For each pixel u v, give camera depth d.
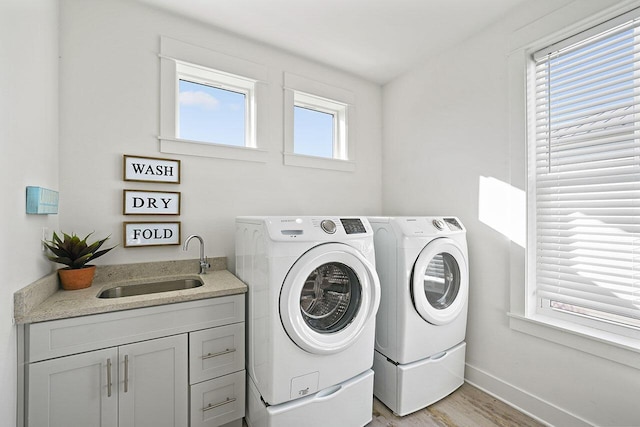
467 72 2.06
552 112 1.63
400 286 1.63
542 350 1.60
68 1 1.59
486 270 1.90
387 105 2.80
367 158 2.78
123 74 1.73
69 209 1.59
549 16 1.58
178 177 1.88
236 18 1.90
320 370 1.36
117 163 1.71
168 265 1.83
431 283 1.80
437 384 1.75
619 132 1.38
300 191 2.39
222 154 2.04
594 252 1.47
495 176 1.86
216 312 1.46
